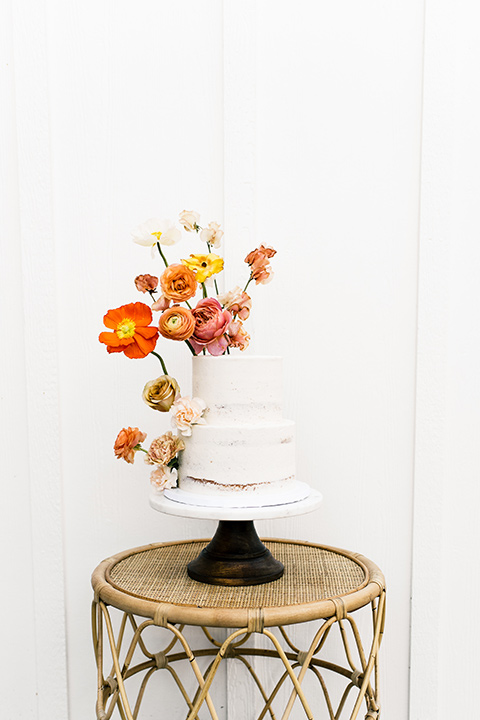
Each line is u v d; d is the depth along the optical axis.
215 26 1.32
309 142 1.32
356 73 1.31
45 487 1.30
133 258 1.32
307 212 1.32
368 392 1.31
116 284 1.32
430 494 1.29
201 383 1.05
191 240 1.32
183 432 1.02
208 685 0.91
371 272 1.31
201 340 1.05
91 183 1.32
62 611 1.30
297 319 1.32
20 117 1.30
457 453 1.30
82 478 1.32
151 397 1.05
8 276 1.31
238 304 1.07
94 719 1.31
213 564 1.03
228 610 0.89
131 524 1.32
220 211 1.32
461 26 1.29
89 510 1.32
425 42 1.28
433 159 1.28
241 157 1.30
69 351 1.32
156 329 1.00
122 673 1.07
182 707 1.33
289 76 1.32
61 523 1.31
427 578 1.30
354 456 1.32
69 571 1.32
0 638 1.30
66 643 1.31
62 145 1.32
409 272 1.31
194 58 1.32
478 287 1.30
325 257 1.32
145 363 1.32
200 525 1.33
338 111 1.31
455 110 1.29
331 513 1.32
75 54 1.32
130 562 1.15
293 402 1.32
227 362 1.02
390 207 1.31
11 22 1.30
